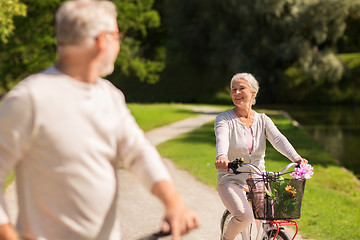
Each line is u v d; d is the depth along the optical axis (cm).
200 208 878
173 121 3044
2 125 219
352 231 768
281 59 5331
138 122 2839
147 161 241
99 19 238
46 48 2555
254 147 500
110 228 240
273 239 461
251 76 509
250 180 444
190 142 1920
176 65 6800
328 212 917
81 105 230
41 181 227
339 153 2048
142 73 5491
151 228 746
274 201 442
